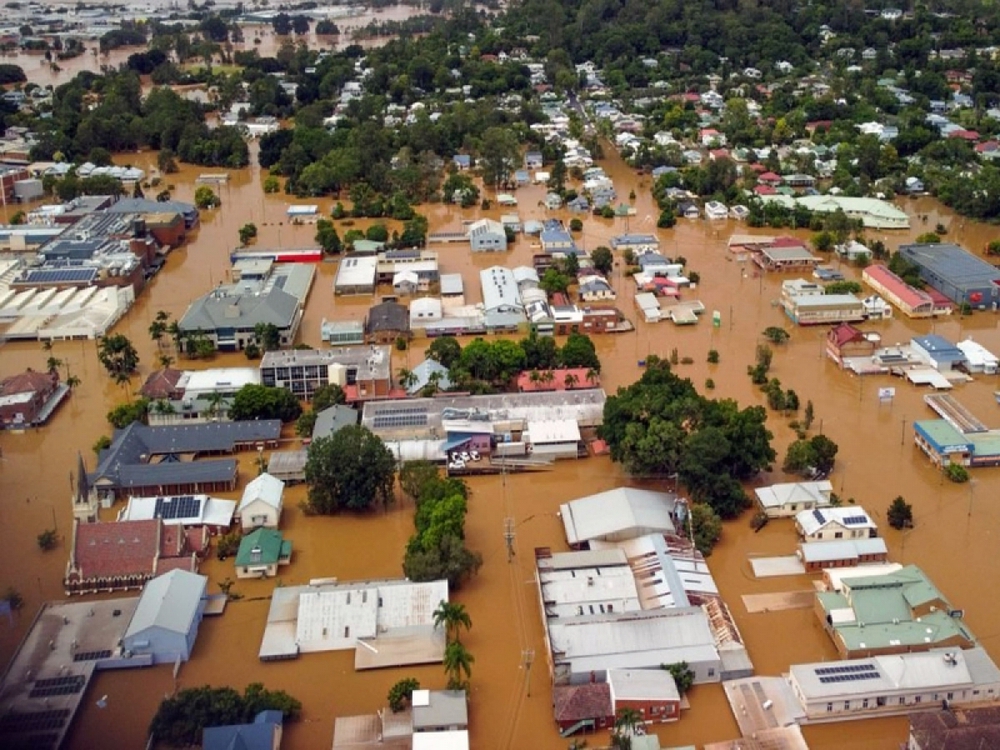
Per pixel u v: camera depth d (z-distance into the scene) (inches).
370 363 7632.9
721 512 6018.7
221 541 5762.8
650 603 5142.7
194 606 5078.7
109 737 4426.7
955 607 5196.9
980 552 5684.1
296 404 7308.1
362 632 4992.6
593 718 4429.1
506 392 7578.7
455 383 7559.1
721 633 4923.7
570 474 6604.3
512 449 6752.0
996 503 6181.1
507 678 4781.0
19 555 5777.6
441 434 6835.6
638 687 4493.1
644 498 5954.7
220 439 6835.6
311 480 6092.5
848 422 7204.7
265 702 4463.6
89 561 5467.5
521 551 5767.7
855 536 5723.4
